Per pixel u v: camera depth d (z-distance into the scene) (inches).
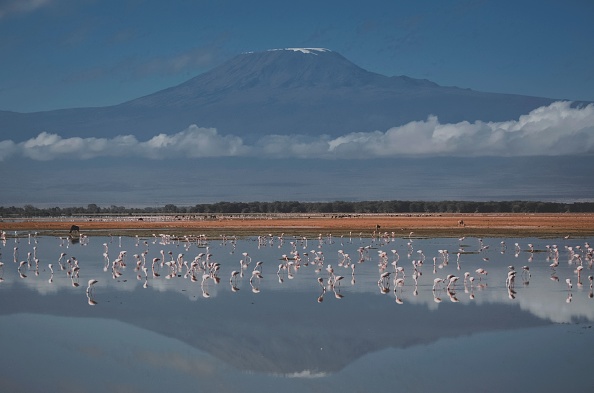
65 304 1780.3
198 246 3708.2
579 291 1955.0
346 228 5403.5
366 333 1445.6
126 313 1658.5
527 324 1508.4
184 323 1546.5
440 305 1738.4
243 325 1523.1
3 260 3002.0
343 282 2164.1
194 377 1179.3
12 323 1557.6
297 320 1568.7
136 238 4387.3
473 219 7421.3
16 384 1143.6
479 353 1288.1
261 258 2997.0
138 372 1202.6
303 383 1146.0
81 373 1199.6
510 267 2433.6
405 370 1197.1
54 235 4874.5
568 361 1230.3
